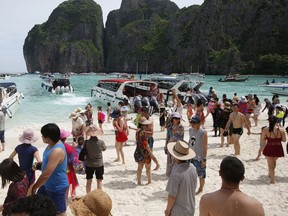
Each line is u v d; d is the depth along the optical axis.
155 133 16.16
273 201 7.09
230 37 158.25
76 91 49.88
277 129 7.91
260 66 135.12
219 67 146.50
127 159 10.73
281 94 41.56
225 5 160.25
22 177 4.32
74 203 2.68
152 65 184.00
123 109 15.67
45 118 22.31
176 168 4.29
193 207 4.31
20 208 2.01
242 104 16.73
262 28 149.25
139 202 7.06
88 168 6.80
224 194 2.86
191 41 163.50
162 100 25.30
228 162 2.89
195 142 7.15
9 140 14.16
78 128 10.70
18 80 94.88
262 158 10.47
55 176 4.42
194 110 24.97
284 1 147.88
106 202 2.62
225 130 11.27
